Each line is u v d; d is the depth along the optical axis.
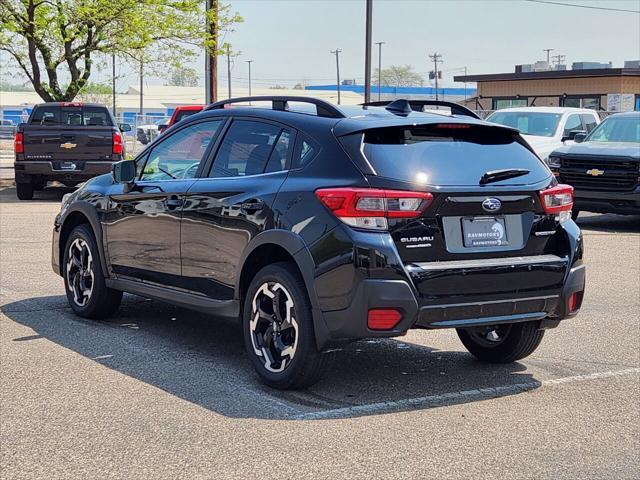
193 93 115.06
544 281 5.80
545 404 5.69
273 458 4.65
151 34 24.17
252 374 6.23
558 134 19.58
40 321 7.78
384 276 5.29
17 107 95.31
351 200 5.35
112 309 7.83
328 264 5.39
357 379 6.18
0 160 36.09
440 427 5.19
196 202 6.52
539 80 46.16
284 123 6.14
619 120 16.97
